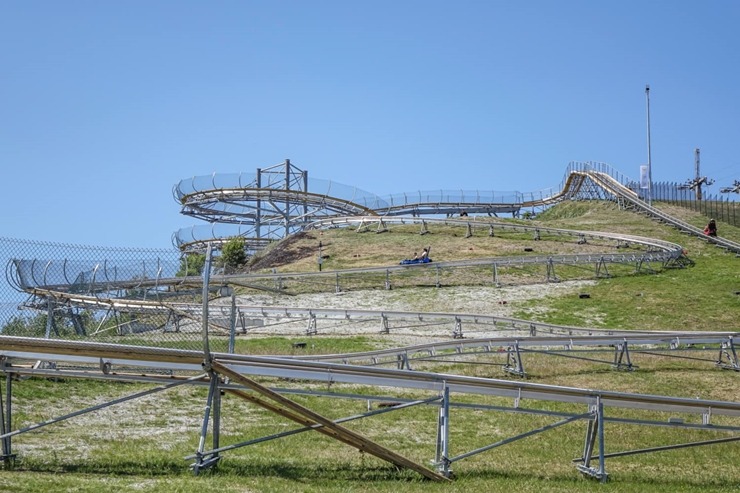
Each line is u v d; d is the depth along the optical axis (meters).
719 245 71.25
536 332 40.69
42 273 27.72
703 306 48.53
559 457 19.72
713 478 18.72
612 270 59.03
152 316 30.81
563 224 83.06
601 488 16.53
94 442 18.28
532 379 30.58
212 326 35.28
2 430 15.66
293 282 55.69
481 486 15.95
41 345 15.46
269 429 21.08
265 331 39.88
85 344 15.60
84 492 13.53
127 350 15.80
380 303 49.75
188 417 21.89
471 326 42.19
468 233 73.94
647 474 18.53
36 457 16.27
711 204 94.56
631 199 91.62
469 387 17.39
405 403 17.16
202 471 15.62
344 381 17.06
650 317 46.12
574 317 46.16
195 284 39.12
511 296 51.16
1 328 24.59
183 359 16.30
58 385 23.19
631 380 30.80
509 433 22.33
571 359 34.00
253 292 52.34
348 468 16.84
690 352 35.56
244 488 14.57
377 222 80.94
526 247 68.62
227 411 22.89
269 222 91.06
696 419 25.34
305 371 16.95
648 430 23.50
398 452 19.34
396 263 64.62
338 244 73.75
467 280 55.47
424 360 31.84
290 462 17.17
